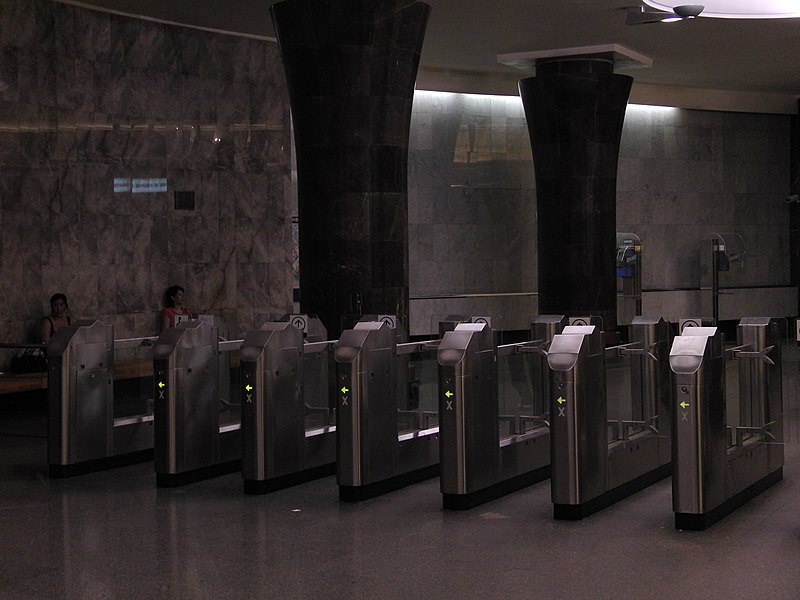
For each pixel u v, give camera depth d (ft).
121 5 49.39
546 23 55.98
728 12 38.75
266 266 57.52
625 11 53.21
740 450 27.43
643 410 31.04
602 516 26.32
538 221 65.82
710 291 81.71
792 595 19.31
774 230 87.40
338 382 28.37
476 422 27.55
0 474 32.50
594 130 63.72
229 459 32.71
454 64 68.03
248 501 28.43
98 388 32.96
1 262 46.03
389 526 25.41
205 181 54.85
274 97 57.67
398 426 30.60
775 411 30.17
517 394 30.76
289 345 30.40
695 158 83.71
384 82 42.39
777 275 87.51
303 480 31.14
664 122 82.28
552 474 25.93
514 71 71.46
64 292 48.78
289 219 58.49
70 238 48.98
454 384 26.96
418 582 20.59
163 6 49.75
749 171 86.07
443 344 27.48
